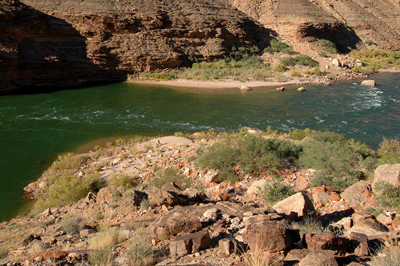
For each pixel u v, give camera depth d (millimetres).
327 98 35344
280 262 3902
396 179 8789
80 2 52062
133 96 37344
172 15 58844
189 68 55750
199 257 4367
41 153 18609
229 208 6758
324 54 63688
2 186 14156
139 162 15305
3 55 37594
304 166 12664
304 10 78750
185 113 29016
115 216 7535
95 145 20125
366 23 88250
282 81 47375
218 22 62781
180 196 8609
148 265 4371
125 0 56719
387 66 65000
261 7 80812
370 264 3998
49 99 35438
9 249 6262
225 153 12719
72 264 4551
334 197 9234
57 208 10180
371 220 6066
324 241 4227
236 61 61406
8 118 26922
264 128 24234
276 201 9516
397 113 28000
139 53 50781
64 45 47625
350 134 22422
